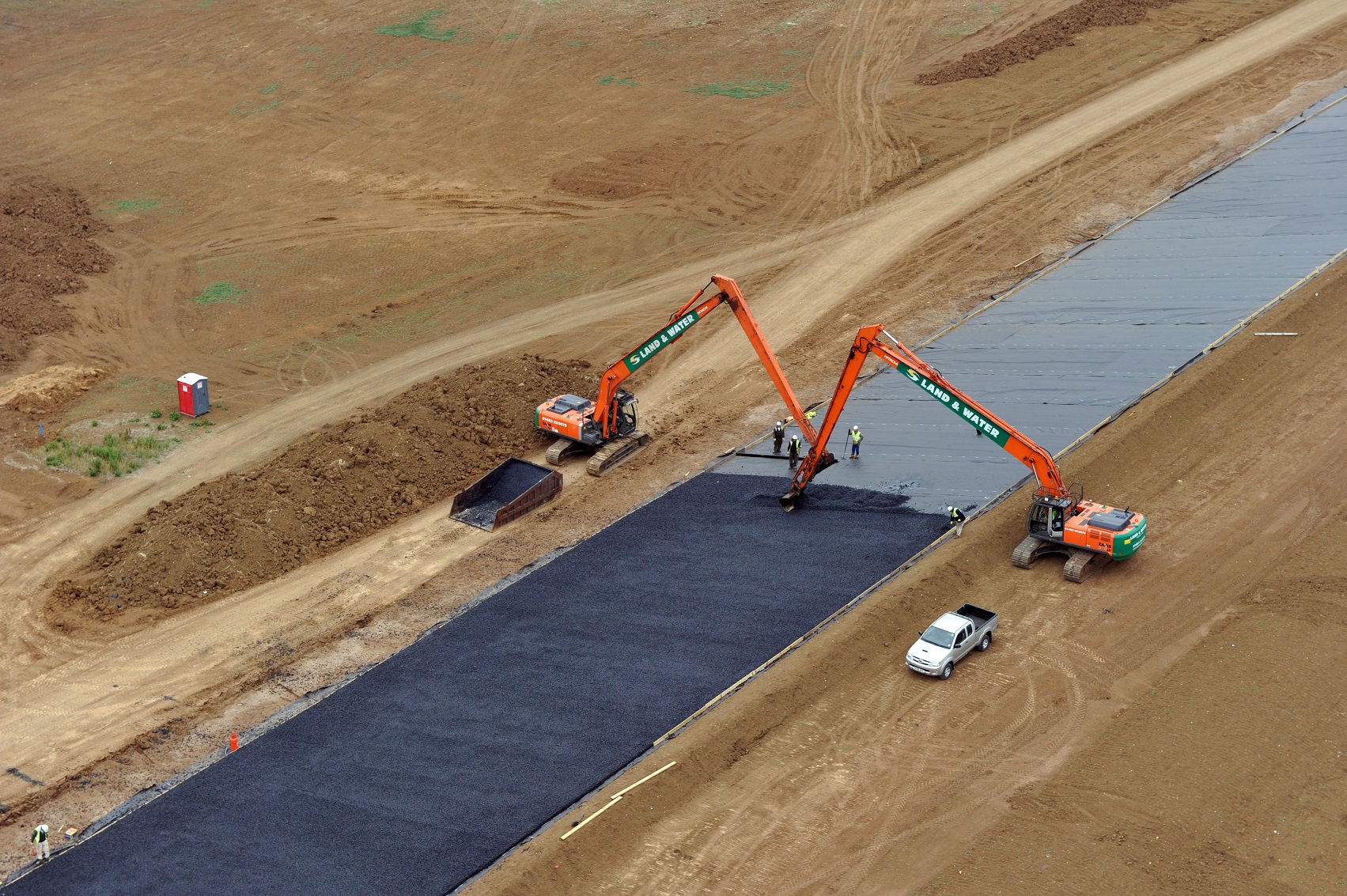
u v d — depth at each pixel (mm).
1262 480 42250
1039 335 53562
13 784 33406
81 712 36125
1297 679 33375
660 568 40469
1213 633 35469
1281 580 37375
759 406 51719
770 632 36438
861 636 35750
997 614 36906
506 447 49281
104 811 32406
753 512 43344
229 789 32188
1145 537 39625
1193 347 50125
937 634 34688
